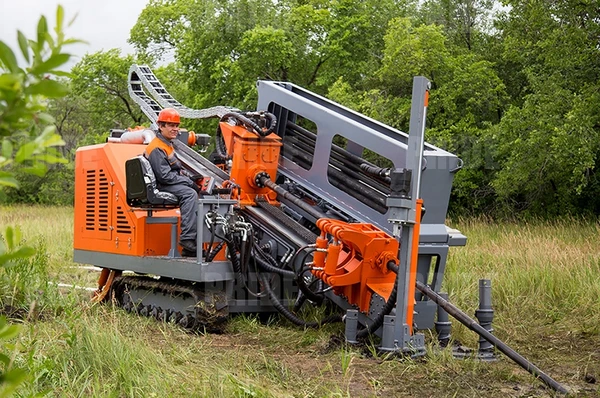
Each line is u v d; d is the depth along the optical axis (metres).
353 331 6.28
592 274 8.94
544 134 17.02
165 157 7.47
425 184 6.53
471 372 5.67
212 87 26.25
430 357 5.91
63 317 6.34
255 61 24.66
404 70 21.75
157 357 5.24
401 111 20.97
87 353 5.04
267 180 7.53
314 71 27.14
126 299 8.21
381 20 26.48
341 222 6.53
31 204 36.84
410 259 5.96
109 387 4.55
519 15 19.36
